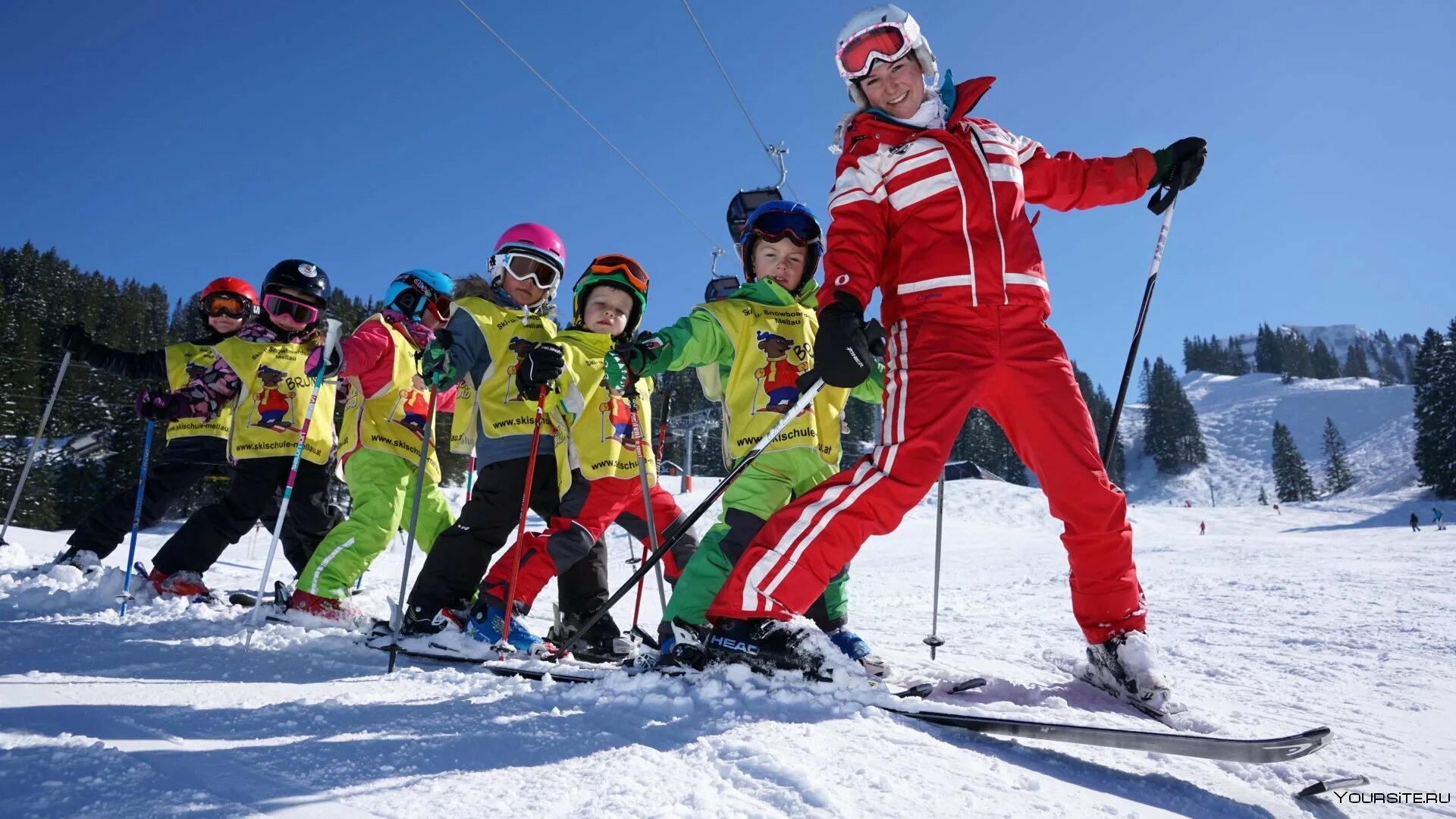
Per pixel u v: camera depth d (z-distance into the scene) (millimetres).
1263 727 2324
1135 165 2637
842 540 2227
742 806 1357
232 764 1537
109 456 35938
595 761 1591
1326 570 10359
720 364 3047
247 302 4828
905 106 2512
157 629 3305
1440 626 4969
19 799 1323
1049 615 5871
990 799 1479
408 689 2293
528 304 3574
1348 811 1712
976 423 85625
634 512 3557
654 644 3254
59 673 2434
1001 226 2365
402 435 3828
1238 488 103875
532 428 3287
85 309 57938
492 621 3074
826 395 3014
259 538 19188
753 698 2064
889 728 1870
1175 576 10102
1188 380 171250
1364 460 102000
